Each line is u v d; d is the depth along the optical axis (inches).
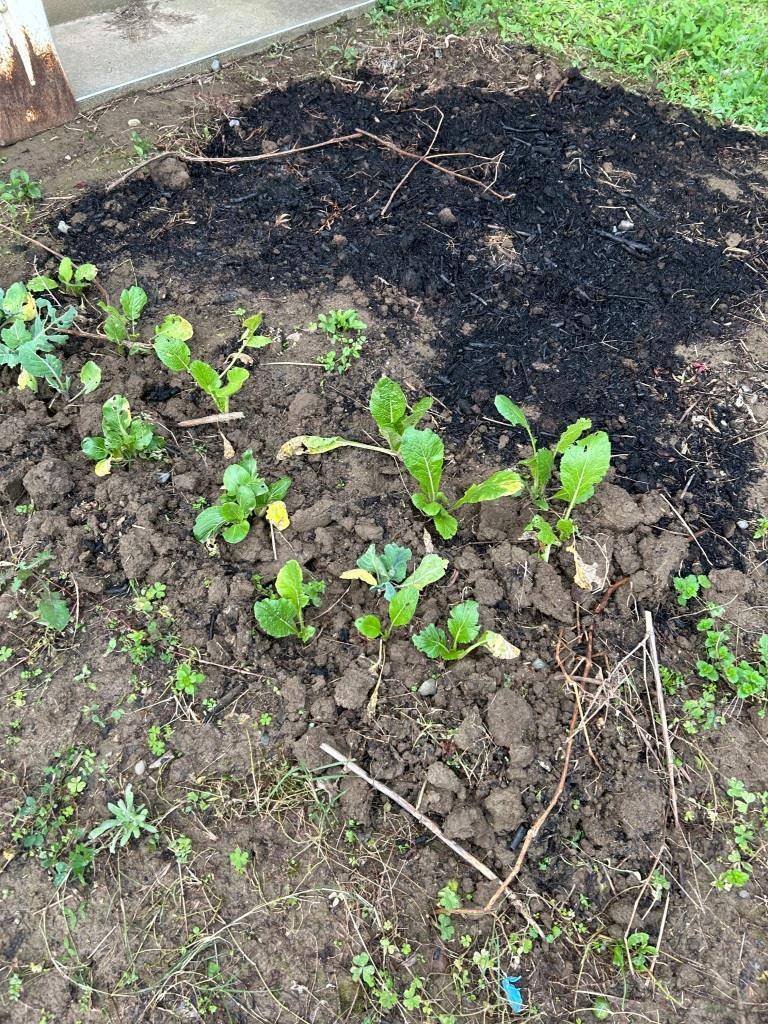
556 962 37.8
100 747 41.4
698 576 49.9
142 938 36.9
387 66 84.7
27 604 46.1
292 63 84.9
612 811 41.1
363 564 46.5
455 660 44.6
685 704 44.9
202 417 55.7
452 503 52.0
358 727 42.4
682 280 66.9
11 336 53.6
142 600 46.1
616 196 73.6
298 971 36.7
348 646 45.3
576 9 93.4
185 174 70.9
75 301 62.1
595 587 47.6
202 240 67.2
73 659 44.2
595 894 39.4
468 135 78.2
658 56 89.3
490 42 89.0
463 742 41.8
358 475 52.6
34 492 49.4
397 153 75.3
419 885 39.1
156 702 42.9
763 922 39.2
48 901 37.5
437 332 61.9
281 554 48.3
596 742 42.8
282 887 38.5
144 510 48.9
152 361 58.9
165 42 85.1
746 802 42.1
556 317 63.5
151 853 38.9
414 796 40.9
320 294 63.9
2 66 70.4
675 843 40.9
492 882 39.1
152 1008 35.5
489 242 68.4
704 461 55.8
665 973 37.8
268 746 41.9
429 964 37.4
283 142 75.8
